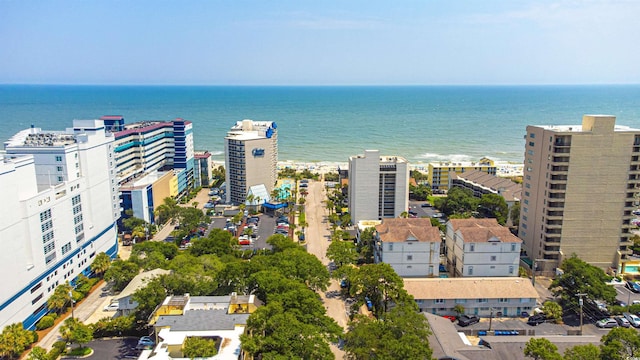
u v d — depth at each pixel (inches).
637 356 3427.7
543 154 6018.7
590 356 3444.9
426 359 3371.1
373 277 4712.1
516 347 3846.0
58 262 5098.4
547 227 5994.1
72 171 5610.2
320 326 3863.2
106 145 6510.8
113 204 6894.7
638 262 6013.8
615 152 5757.9
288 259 5226.4
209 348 3324.3
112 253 6692.9
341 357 4126.5
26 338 4143.7
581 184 5841.5
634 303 5059.1
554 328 4653.1
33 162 4795.8
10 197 4244.6
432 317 4387.3
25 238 4537.4
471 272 5546.3
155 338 4040.4
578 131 5753.0
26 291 4493.1
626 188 5866.1
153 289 4397.1
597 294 4771.2
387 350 3388.3
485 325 4726.9
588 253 6038.4
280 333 3496.6
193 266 5019.7
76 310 5059.1
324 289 5024.6
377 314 4712.1
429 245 5575.8
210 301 4138.8
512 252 5502.0
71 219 5452.8
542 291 5570.9
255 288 4648.1
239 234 7834.6
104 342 4333.2
